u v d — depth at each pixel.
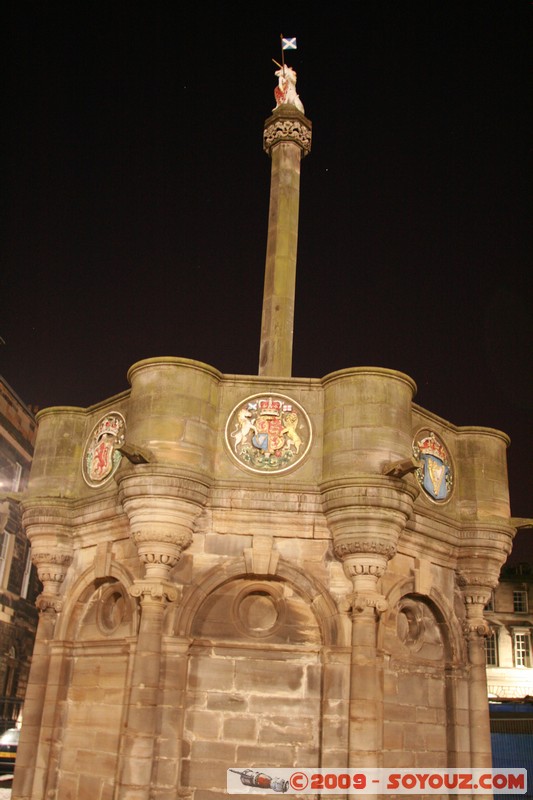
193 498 13.30
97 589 15.23
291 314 18.50
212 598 13.68
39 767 14.32
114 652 13.98
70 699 14.74
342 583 13.52
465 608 15.82
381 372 14.03
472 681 15.31
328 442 13.92
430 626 15.34
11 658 41.44
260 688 13.20
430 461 15.61
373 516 13.13
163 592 12.96
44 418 16.83
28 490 16.38
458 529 15.85
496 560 15.90
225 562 13.56
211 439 14.00
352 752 12.22
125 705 13.07
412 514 14.51
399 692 14.05
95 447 15.83
